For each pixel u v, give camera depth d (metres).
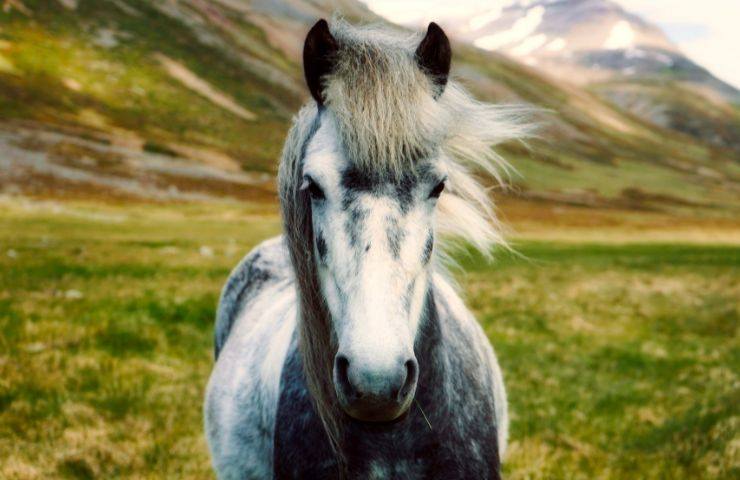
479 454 2.85
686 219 82.44
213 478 5.24
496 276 19.83
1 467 5.15
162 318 10.38
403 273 2.38
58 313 10.02
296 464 2.81
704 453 5.80
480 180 3.09
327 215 2.49
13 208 36.88
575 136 140.38
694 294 17.45
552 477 5.44
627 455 5.98
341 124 2.41
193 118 81.38
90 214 38.91
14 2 88.00
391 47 2.60
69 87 75.06
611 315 14.05
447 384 2.84
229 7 130.75
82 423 6.07
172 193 55.34
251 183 65.06
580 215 75.25
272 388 3.14
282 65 112.31
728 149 194.75
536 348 10.40
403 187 2.45
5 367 7.24
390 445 2.67
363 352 2.23
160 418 6.31
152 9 107.25
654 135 169.50
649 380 8.91
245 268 4.88
